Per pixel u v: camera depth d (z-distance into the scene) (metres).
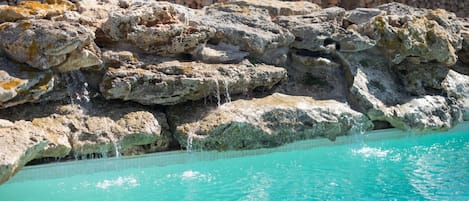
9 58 7.19
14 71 6.96
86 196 6.31
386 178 7.32
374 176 7.40
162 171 7.34
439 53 10.19
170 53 8.37
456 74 10.80
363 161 8.12
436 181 7.20
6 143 6.05
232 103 8.32
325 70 9.78
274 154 8.20
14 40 7.05
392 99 9.65
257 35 8.96
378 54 10.32
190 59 8.55
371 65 10.09
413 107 9.56
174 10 8.53
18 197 6.17
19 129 6.45
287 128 8.24
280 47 9.52
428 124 9.53
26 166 6.62
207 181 7.00
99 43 8.09
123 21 7.94
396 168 7.82
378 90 9.65
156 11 8.25
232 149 7.89
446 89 10.30
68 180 6.80
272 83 8.98
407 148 9.01
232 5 10.00
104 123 7.28
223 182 6.97
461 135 10.01
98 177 6.97
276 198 6.43
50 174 6.75
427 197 6.57
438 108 9.84
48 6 7.96
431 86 10.27
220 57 8.62
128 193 6.46
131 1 8.87
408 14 11.12
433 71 10.41
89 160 7.01
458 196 6.61
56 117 7.13
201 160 7.76
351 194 6.64
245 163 7.79
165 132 7.80
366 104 9.16
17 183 6.55
